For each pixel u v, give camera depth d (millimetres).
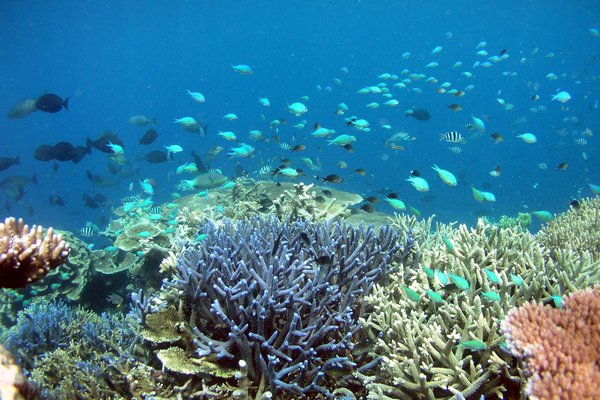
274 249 4820
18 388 2625
